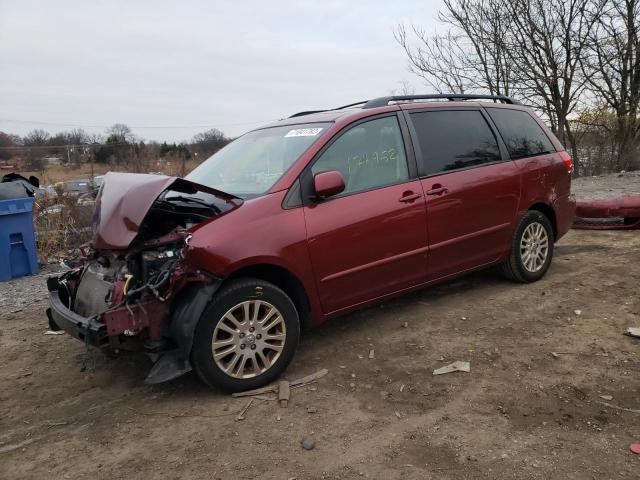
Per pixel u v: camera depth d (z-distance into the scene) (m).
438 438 2.89
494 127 5.12
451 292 5.30
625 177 15.23
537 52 18.69
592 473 2.54
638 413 3.01
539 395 3.27
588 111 20.03
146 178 3.53
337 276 3.89
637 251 6.46
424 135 4.56
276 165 4.04
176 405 3.43
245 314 3.48
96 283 3.78
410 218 4.25
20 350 4.55
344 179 4.01
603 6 17.83
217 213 3.54
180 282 3.28
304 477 2.64
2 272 6.98
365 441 2.91
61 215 8.71
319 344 4.25
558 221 5.55
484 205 4.79
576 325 4.29
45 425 3.30
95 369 4.07
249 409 3.31
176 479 2.69
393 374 3.67
